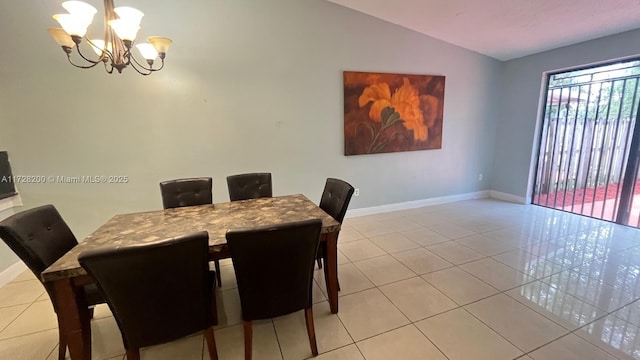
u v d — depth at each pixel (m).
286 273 1.46
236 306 2.11
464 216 4.03
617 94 3.48
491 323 1.85
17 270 2.53
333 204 2.30
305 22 3.38
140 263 1.16
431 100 4.23
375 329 1.82
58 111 2.71
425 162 4.46
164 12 2.86
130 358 1.36
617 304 2.01
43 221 1.65
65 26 1.52
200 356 1.66
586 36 3.48
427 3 3.11
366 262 2.71
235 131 3.30
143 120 2.97
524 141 4.52
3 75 2.52
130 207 3.07
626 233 3.29
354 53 3.67
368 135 3.93
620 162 3.53
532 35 3.58
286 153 3.57
